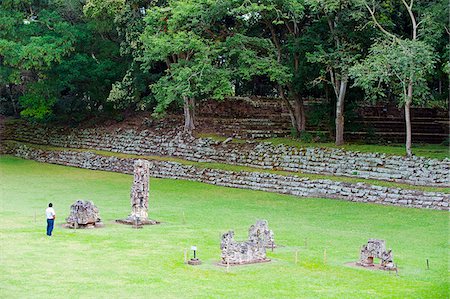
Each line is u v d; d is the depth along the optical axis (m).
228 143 43.50
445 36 35.62
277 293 17.38
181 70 39.06
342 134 39.28
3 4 48.59
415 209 31.44
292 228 27.56
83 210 26.58
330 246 23.91
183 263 20.56
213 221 29.09
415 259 21.97
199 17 40.22
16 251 21.72
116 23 47.53
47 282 17.88
